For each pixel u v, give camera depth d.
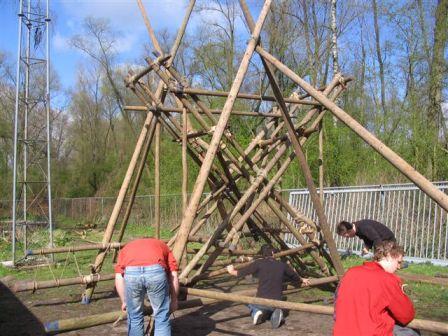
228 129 8.79
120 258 5.94
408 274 10.50
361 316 3.68
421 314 7.80
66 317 8.00
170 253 6.07
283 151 8.95
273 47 26.84
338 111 5.83
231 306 8.58
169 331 5.87
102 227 30.25
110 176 46.69
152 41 9.05
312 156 21.59
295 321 7.59
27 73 16.64
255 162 9.49
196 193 6.92
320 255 9.44
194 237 9.59
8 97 45.62
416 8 20.52
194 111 8.57
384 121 21.44
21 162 29.25
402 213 13.17
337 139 21.70
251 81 27.17
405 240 13.08
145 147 9.48
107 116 49.16
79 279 8.23
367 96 25.00
